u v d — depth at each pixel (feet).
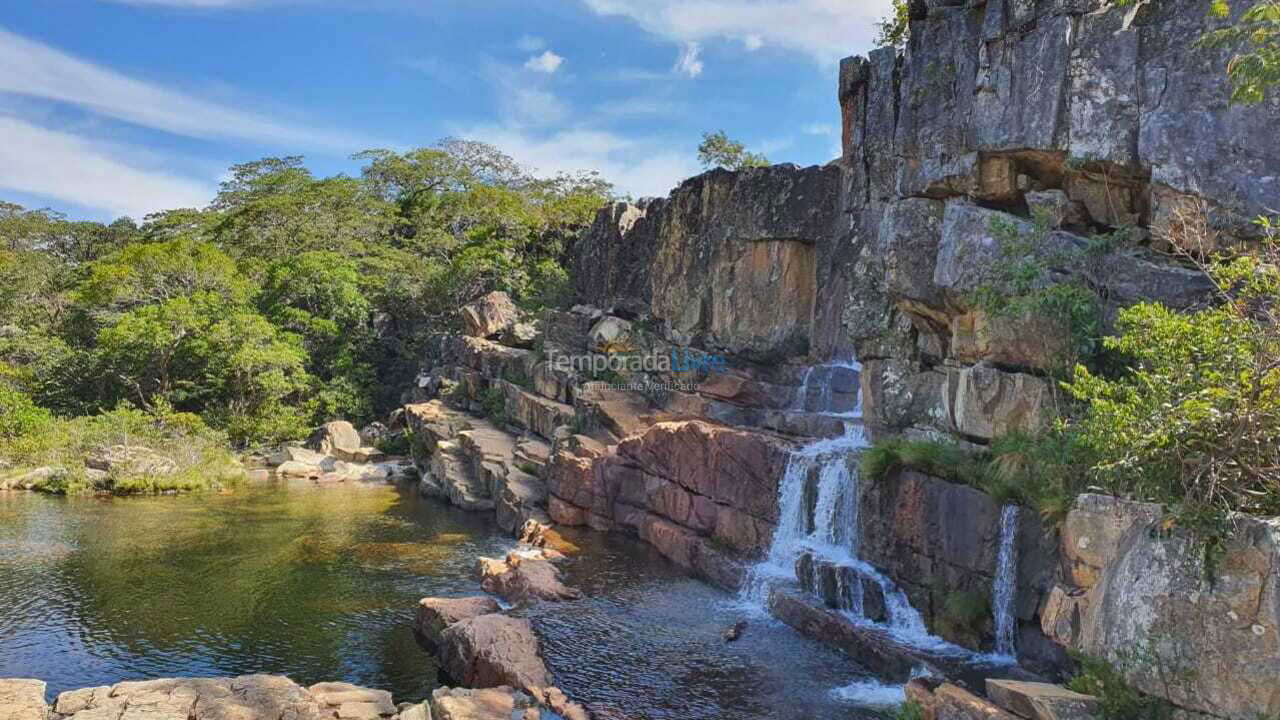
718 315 107.65
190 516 105.60
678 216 117.50
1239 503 27.58
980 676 45.14
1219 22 43.52
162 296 197.47
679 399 103.14
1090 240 47.73
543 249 204.54
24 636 61.82
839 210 94.12
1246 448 27.76
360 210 258.57
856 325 73.46
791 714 45.75
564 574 73.20
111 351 170.60
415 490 128.16
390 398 191.21
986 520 48.49
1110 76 47.88
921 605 52.95
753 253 103.35
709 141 172.55
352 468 144.56
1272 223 40.93
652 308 122.42
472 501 109.60
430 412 148.46
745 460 73.15
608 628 59.21
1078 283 47.32
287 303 198.08
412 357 194.29
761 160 172.96
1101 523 34.01
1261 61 31.50
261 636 62.49
